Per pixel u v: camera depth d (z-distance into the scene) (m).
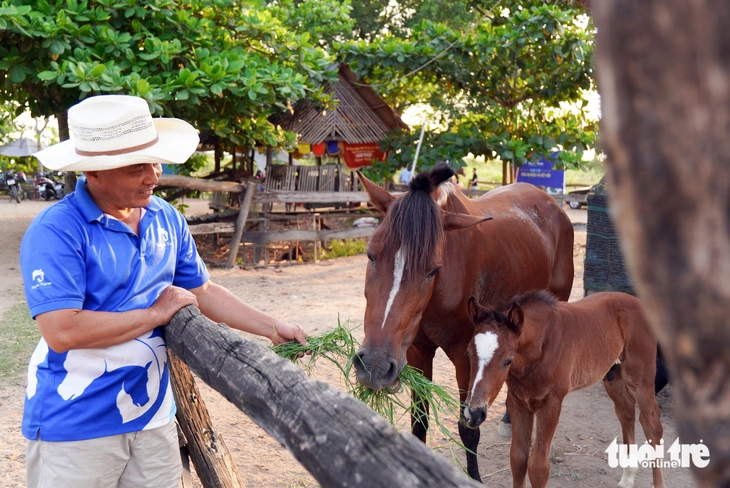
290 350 2.65
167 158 2.19
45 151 2.29
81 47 9.20
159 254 2.30
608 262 5.69
